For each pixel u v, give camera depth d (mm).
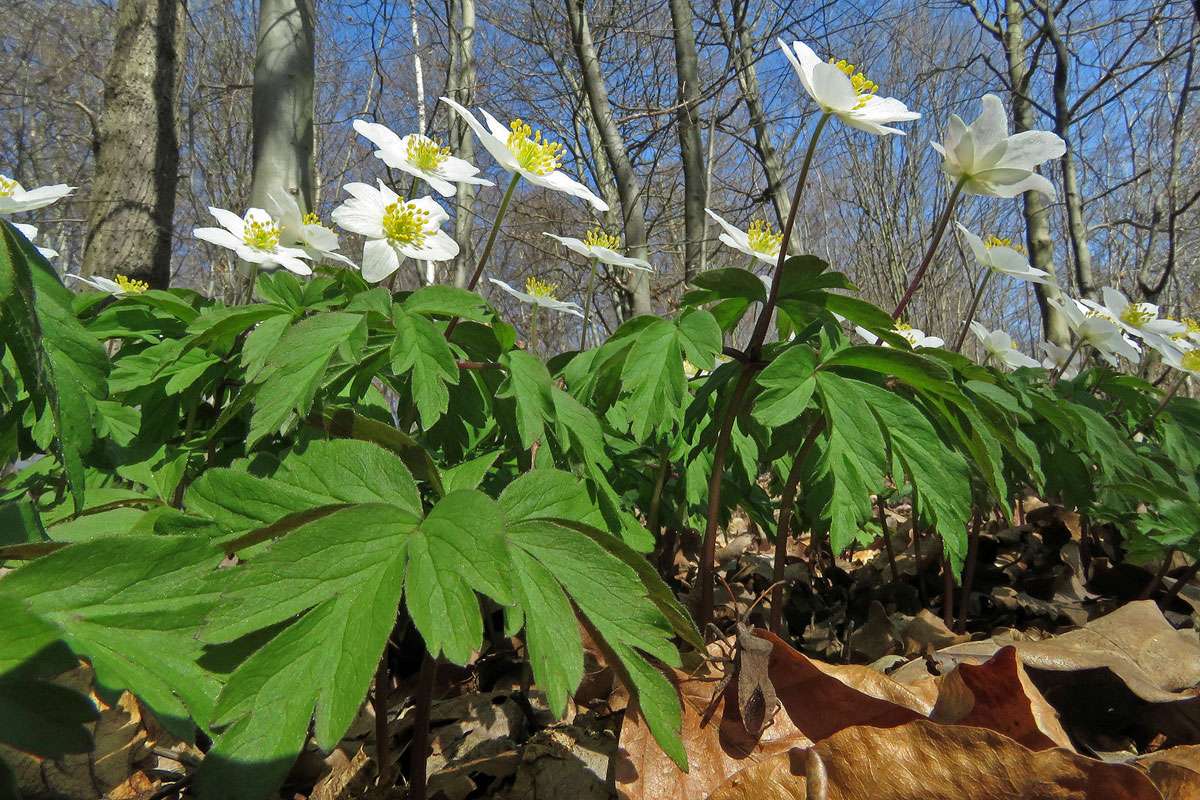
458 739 152
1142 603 170
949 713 118
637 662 94
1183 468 256
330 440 107
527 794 134
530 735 154
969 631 228
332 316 135
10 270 105
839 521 134
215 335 151
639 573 107
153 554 86
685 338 147
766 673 120
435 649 84
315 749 146
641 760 121
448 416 169
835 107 150
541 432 138
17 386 163
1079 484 222
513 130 194
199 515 100
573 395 176
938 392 147
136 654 80
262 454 128
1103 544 282
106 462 163
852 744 104
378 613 87
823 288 153
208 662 84
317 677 81
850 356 146
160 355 179
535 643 87
